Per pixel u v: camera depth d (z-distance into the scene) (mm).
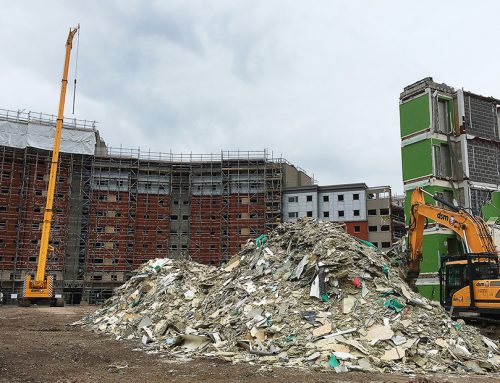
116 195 76688
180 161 80812
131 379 13102
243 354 16672
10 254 68938
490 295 22672
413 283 28891
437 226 44938
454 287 24891
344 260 20328
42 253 53906
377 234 75625
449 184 48375
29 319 34812
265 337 17453
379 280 19750
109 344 20688
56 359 16547
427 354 15750
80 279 72500
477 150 49500
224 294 22641
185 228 79625
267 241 25656
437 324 17609
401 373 14258
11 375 13539
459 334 17625
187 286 26938
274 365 15156
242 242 76688
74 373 14078
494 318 22953
